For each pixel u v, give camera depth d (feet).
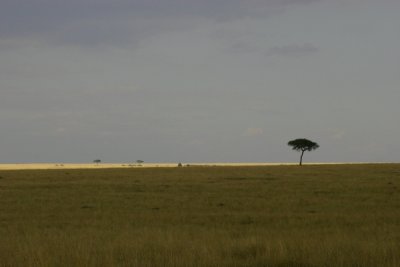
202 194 167.63
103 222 100.83
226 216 110.73
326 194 165.27
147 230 82.94
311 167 443.73
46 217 111.65
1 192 177.47
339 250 56.70
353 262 51.62
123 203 141.49
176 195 164.76
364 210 121.60
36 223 100.32
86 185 209.97
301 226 92.48
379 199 148.36
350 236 73.20
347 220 100.53
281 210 123.13
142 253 57.62
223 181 231.30
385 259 52.37
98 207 131.75
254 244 61.46
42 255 54.13
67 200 149.89
